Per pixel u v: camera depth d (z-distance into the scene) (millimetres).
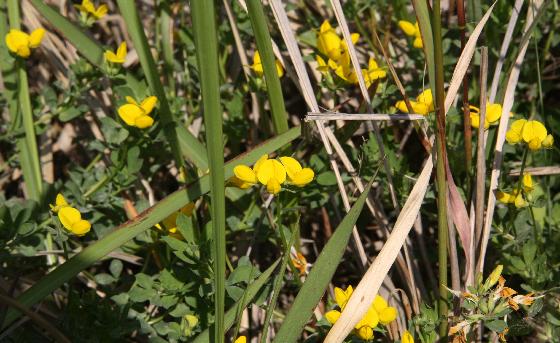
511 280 566
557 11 608
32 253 532
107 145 572
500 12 605
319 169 557
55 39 625
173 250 526
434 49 462
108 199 556
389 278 546
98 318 519
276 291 467
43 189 563
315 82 628
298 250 555
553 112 611
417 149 613
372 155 561
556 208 555
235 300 511
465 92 496
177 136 548
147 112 529
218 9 635
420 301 530
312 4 660
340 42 556
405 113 527
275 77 516
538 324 535
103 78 606
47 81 642
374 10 646
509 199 523
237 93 601
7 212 521
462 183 569
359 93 630
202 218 577
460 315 500
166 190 618
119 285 574
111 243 493
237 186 508
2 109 619
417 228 556
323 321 504
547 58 626
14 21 593
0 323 504
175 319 553
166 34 626
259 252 595
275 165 489
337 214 581
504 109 523
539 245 548
